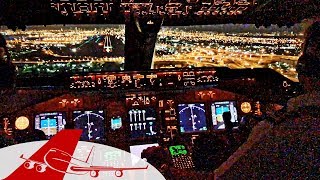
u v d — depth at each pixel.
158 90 5.04
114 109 5.10
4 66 2.12
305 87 1.33
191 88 5.11
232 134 3.55
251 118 1.45
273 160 1.27
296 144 1.26
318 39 1.32
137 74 4.95
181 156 3.93
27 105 4.89
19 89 4.79
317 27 1.34
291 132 1.26
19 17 3.66
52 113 5.00
